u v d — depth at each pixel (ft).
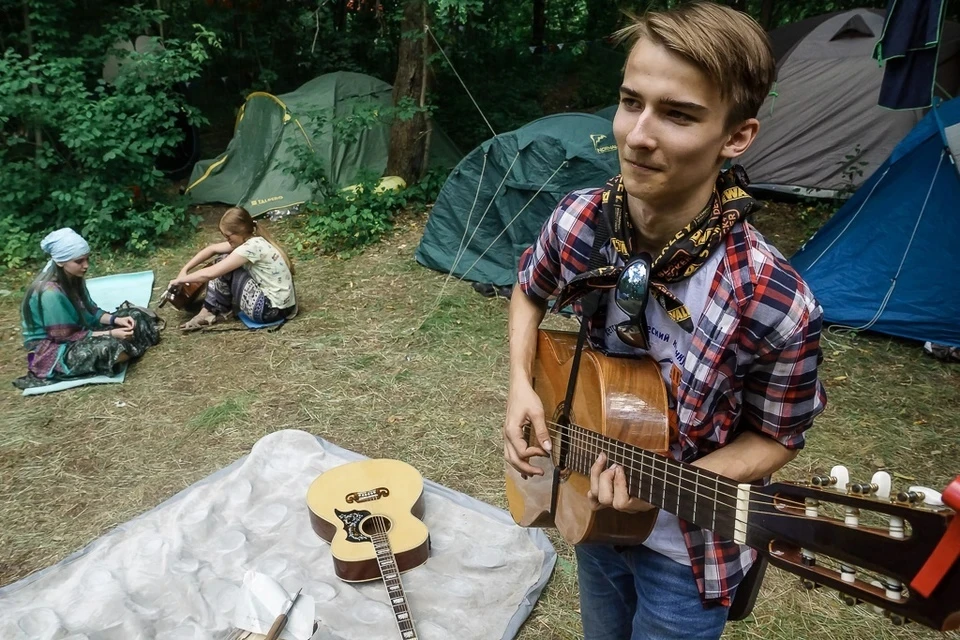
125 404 12.14
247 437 11.16
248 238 15.08
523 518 5.43
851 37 21.57
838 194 21.42
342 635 7.32
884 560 2.66
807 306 3.26
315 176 21.70
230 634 7.00
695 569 3.90
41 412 11.92
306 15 29.99
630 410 3.90
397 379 12.90
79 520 9.36
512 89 33.83
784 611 7.69
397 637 7.32
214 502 9.23
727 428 3.69
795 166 22.21
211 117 33.06
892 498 2.67
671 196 3.28
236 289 14.98
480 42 34.94
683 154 3.09
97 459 10.64
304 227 21.29
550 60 37.81
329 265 18.63
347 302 16.33
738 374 3.49
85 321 13.35
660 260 3.44
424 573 8.17
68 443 11.05
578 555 4.84
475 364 13.46
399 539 8.18
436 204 17.90
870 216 14.88
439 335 14.61
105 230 19.60
